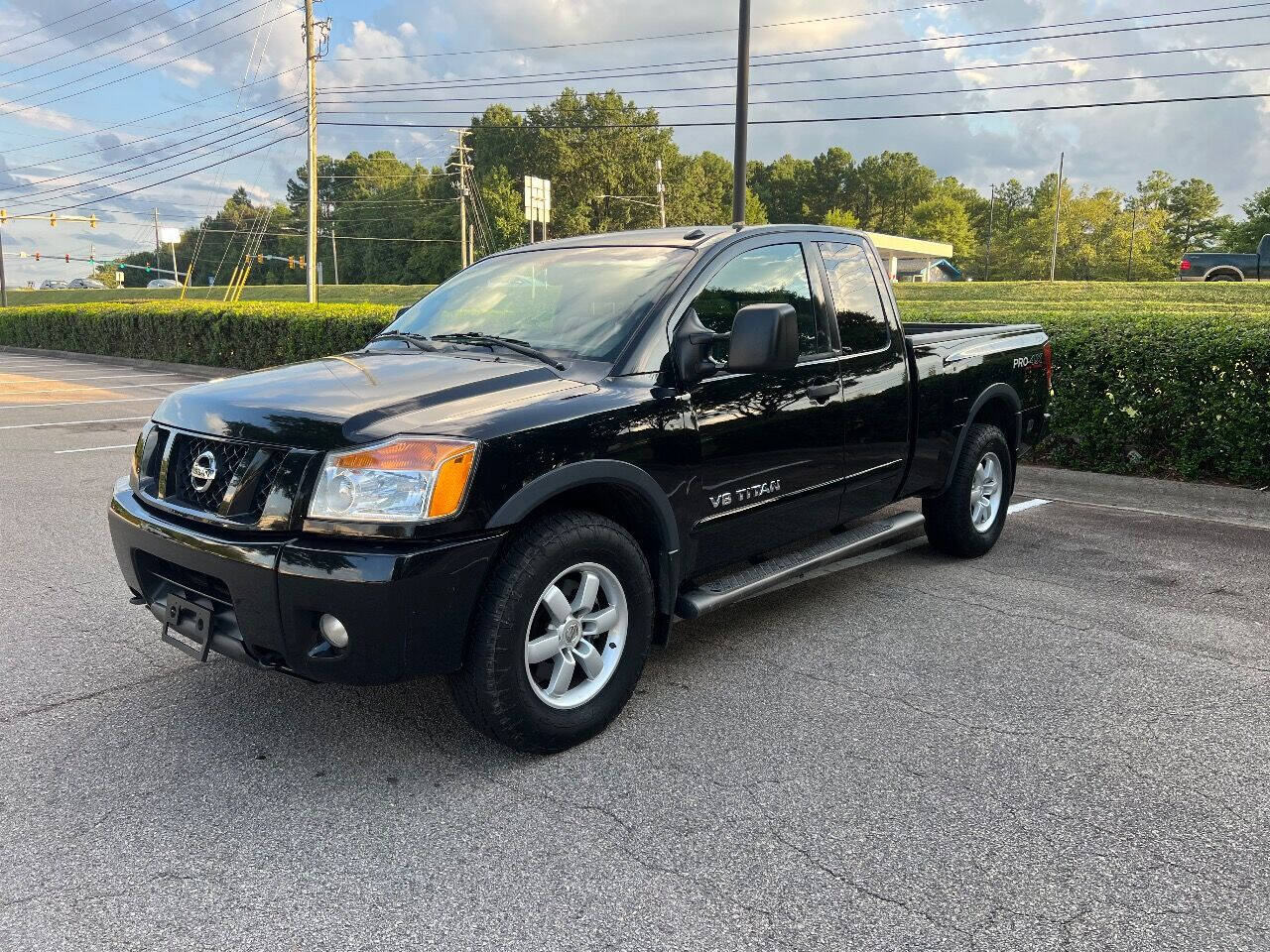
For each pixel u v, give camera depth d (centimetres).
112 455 937
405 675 284
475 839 273
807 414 412
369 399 305
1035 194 13738
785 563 419
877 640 437
